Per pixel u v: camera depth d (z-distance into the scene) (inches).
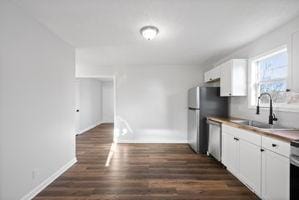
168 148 176.1
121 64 195.3
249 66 125.3
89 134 249.0
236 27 97.4
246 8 77.5
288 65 92.0
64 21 90.2
